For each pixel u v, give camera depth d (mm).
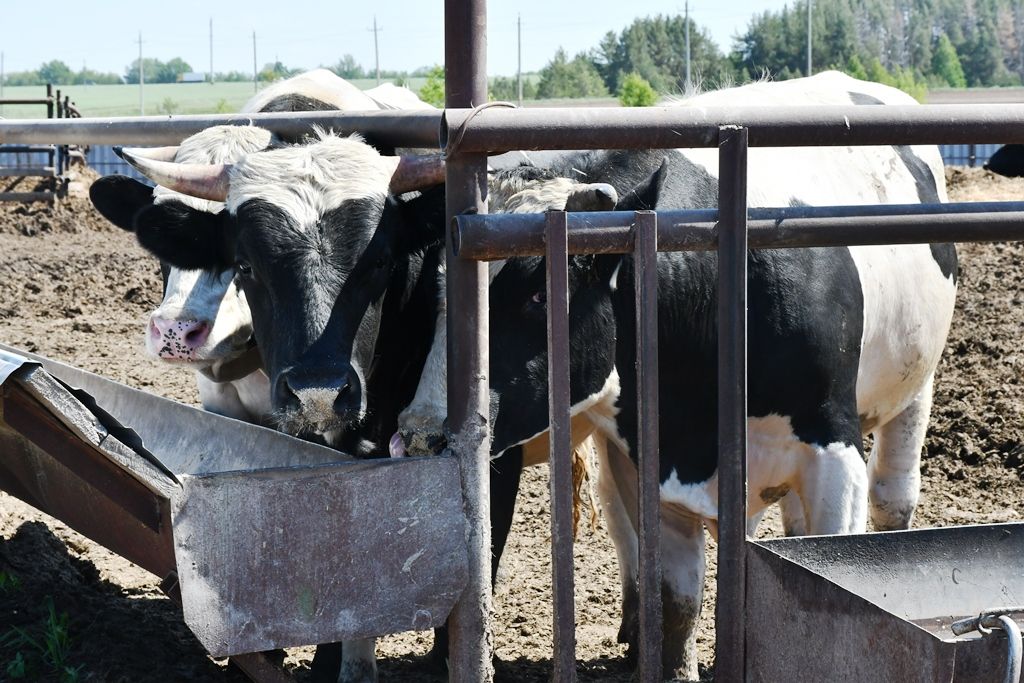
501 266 3572
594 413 4145
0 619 4230
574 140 2926
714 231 3014
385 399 4219
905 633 2523
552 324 2930
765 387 4117
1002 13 97062
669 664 4512
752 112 2984
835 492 4250
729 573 3049
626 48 83125
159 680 3918
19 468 3637
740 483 3033
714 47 82688
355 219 3838
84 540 5703
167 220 4008
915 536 3141
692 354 4078
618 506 5027
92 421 2814
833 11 79500
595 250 2965
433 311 3998
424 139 3934
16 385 2875
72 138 5156
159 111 106375
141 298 13406
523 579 5801
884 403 5082
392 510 3002
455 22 3014
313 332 3680
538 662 4773
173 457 3871
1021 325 10578
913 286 4922
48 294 13492
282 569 2928
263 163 3957
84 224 19203
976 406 8305
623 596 5043
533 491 7109
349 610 2986
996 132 3051
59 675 3832
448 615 3152
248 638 2916
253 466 3680
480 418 3072
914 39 96125
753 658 3025
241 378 4785
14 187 21391
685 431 4164
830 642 2746
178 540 2842
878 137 3016
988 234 3135
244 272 3898
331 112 4359
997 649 2598
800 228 3072
